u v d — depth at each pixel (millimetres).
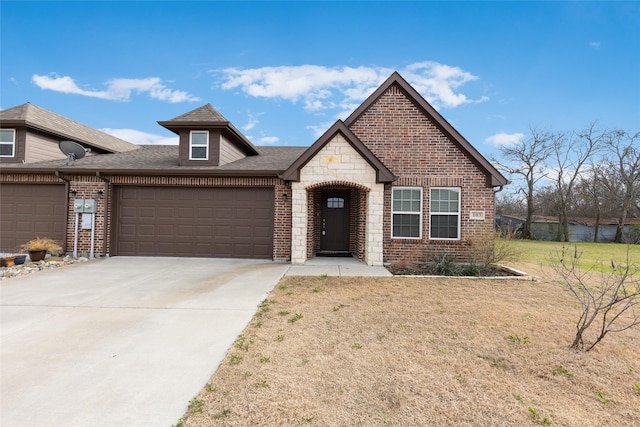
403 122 10938
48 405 2922
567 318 5441
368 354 3998
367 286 7441
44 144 12750
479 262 10109
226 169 10922
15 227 11289
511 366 3760
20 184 11297
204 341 4344
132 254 11344
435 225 10766
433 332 4738
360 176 10258
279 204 10953
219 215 11328
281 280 7969
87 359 3811
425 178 10766
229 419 2732
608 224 29953
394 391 3197
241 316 5340
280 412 2834
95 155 13852
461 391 3223
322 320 5168
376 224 10227
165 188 11391
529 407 2980
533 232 30688
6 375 3436
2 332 4613
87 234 11148
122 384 3277
